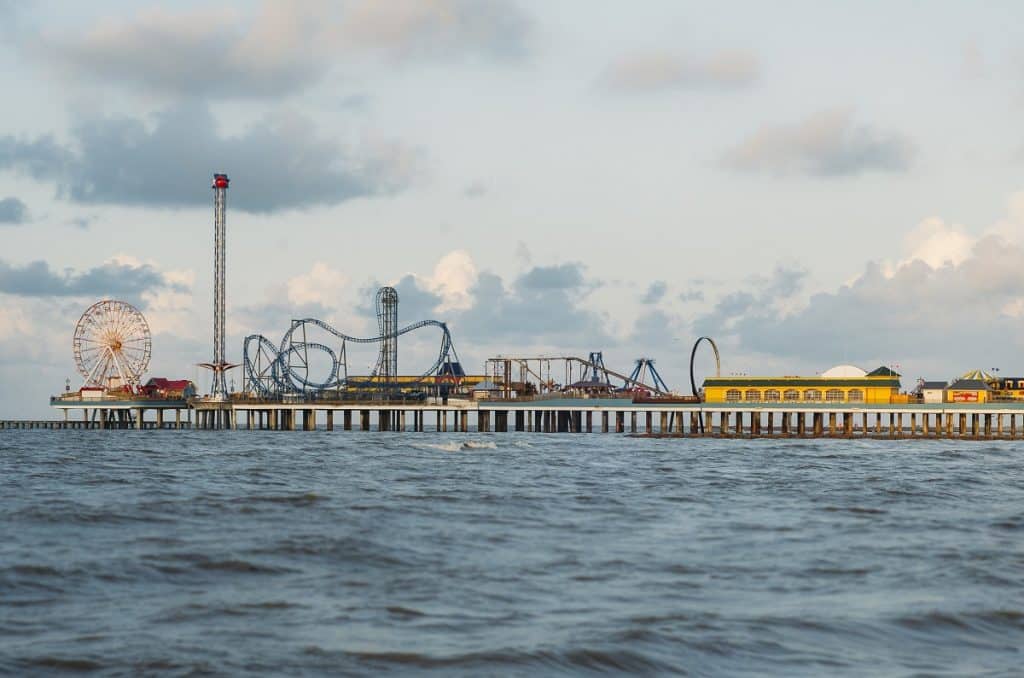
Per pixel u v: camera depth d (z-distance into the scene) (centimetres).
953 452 18875
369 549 6347
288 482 11106
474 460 15400
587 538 6956
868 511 8575
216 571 5709
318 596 5091
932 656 4112
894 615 4703
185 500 8919
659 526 7588
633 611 4738
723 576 5609
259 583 5422
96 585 5312
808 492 10262
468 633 4350
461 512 8312
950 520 8019
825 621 4575
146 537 6806
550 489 10469
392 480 11438
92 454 17275
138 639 4250
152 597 5066
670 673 3847
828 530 7394
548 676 3797
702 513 8419
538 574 5647
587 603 4922
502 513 8294
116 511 8031
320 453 17512
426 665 3900
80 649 4084
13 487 10431
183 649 4097
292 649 4103
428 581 5456
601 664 3931
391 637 4288
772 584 5409
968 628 4534
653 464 14688
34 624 4494
